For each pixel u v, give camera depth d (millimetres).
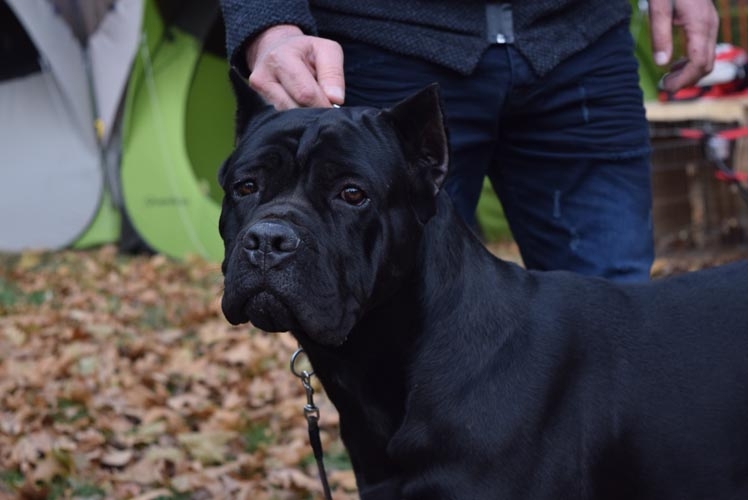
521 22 3832
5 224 13195
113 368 7848
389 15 3818
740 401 3328
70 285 11250
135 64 12625
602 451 3260
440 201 3416
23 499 5484
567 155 4027
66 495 5551
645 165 4148
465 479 3186
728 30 18516
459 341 3307
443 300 3328
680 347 3375
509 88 3873
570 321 3375
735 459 3312
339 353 3363
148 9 12492
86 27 12742
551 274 3531
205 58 13711
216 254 12539
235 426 6523
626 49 4070
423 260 3322
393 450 3293
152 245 12641
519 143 4082
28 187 13148
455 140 3912
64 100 13258
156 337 8859
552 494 3191
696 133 9992
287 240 2979
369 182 3117
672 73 4363
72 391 7086
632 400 3301
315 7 3893
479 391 3244
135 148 12719
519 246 4301
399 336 3295
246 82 3438
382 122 3223
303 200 3119
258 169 3188
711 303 3461
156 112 12742
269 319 3055
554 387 3254
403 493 3309
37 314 10016
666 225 11734
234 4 3721
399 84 3861
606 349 3359
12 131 13352
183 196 12641
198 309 9664
